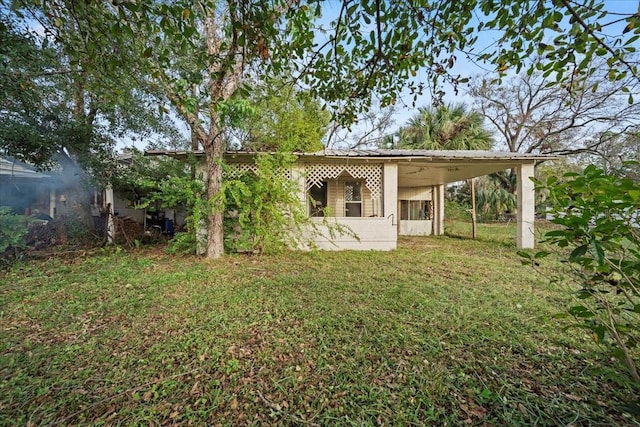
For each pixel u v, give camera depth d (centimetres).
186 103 298
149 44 304
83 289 423
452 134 1384
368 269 556
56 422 177
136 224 970
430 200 1282
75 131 717
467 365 233
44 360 241
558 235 140
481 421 177
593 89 203
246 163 759
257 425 177
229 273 519
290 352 254
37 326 306
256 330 294
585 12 161
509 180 1631
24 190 1076
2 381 214
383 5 208
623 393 192
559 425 172
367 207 1010
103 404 192
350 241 794
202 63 239
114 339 277
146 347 262
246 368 231
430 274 516
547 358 241
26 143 658
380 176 809
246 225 686
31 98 603
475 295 396
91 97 724
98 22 207
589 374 216
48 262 591
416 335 281
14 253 609
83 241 793
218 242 659
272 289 424
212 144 637
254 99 712
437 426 175
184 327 302
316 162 779
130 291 415
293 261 629
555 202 143
